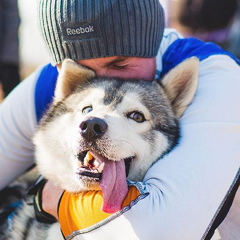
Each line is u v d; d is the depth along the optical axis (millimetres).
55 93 2568
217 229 2197
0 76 4812
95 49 2238
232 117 2033
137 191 1904
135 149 2256
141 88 2439
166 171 1941
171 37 2924
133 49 2268
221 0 3900
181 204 1814
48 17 2252
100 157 2082
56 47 2340
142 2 2236
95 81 2475
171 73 2498
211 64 2363
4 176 2818
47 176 2457
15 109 2734
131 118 2314
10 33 4680
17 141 2748
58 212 2129
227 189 1882
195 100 2242
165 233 1785
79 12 2160
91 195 2008
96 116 2121
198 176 1869
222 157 1926
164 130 2402
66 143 2346
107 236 1842
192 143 2010
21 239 2594
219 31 4035
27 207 2646
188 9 3932
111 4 2158
